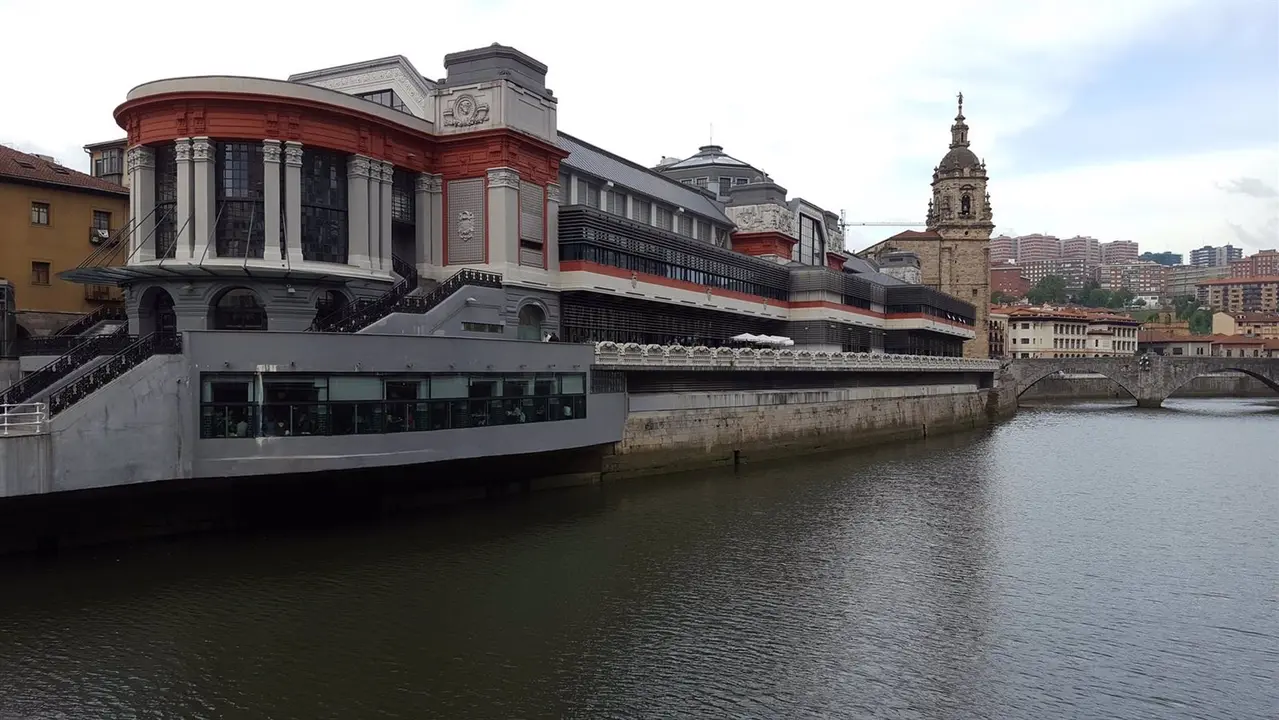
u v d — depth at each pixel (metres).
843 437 75.69
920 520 42.97
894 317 104.56
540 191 53.03
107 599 27.30
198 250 41.31
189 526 34.25
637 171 76.75
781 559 34.81
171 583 28.89
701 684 22.81
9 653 23.44
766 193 89.56
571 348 45.56
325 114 43.53
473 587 29.83
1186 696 22.81
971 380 112.81
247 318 43.66
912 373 92.31
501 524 38.41
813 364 70.06
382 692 21.78
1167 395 134.62
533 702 21.52
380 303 40.47
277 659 23.52
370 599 28.23
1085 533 40.81
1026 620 28.45
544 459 46.69
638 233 60.47
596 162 69.19
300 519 36.91
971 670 24.25
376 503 38.84
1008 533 40.62
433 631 25.84
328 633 25.36
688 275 67.44
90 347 36.34
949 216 145.75
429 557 32.94
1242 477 58.44
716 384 60.41
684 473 55.50
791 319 86.00
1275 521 43.94
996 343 190.62
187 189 41.47
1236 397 163.75
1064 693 22.88
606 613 27.92
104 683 21.88
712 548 36.16
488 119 49.72
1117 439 84.38
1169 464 65.00
